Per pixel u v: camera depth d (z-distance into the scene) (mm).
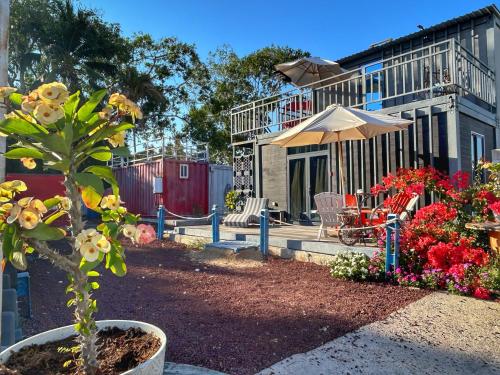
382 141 9508
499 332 3592
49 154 1919
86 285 1961
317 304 4477
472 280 4707
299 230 9664
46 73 20984
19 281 4133
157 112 29141
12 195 1818
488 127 10555
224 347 3277
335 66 12297
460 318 3965
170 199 16609
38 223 1776
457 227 5738
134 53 29031
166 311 4293
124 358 2033
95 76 22297
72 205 1949
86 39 22125
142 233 2057
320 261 6746
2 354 1966
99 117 1950
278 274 6098
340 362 3018
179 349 3215
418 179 6598
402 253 5453
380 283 5363
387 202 6867
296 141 8609
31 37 21453
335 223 7383
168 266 6953
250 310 4289
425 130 8602
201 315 4141
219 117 30312
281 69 13219
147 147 18281
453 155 8094
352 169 10148
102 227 2055
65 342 2248
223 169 18594
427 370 2891
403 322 3885
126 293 5109
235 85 30000
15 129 1782
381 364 2986
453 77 8250
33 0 21016
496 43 11477
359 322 3896
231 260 7289
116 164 20406
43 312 4262
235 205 13852
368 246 6469
